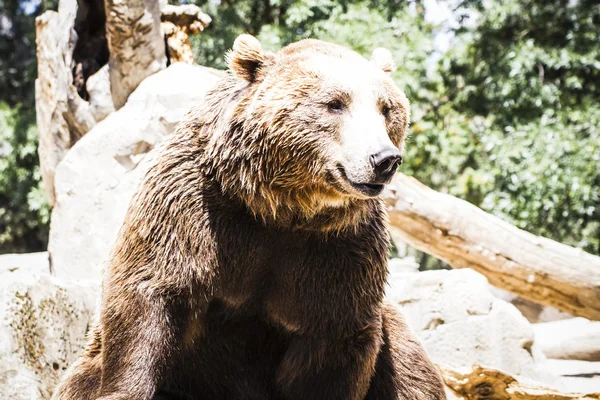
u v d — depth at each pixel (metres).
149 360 5.30
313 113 5.27
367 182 5.06
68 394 5.78
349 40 18.95
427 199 10.60
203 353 5.74
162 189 5.43
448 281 9.30
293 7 19.39
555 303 10.77
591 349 10.92
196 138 5.57
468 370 7.60
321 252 5.51
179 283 5.34
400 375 6.28
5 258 11.01
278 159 5.30
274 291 5.59
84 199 9.37
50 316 7.02
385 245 5.76
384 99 5.41
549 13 22.45
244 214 5.44
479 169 23.17
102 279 5.80
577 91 22.89
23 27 26.22
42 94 11.27
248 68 5.57
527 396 7.45
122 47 10.55
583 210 18.97
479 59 22.75
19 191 22.52
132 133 9.41
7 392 6.40
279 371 5.76
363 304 5.59
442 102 23.73
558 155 18.91
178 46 11.43
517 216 18.95
